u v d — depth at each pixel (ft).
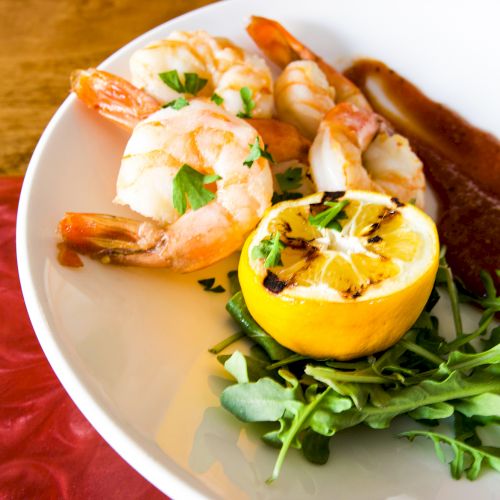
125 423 1.44
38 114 1.97
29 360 1.66
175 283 1.63
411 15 1.94
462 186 1.91
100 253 1.58
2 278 1.74
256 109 1.77
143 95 1.71
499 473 1.48
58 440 1.57
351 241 1.54
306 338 1.51
